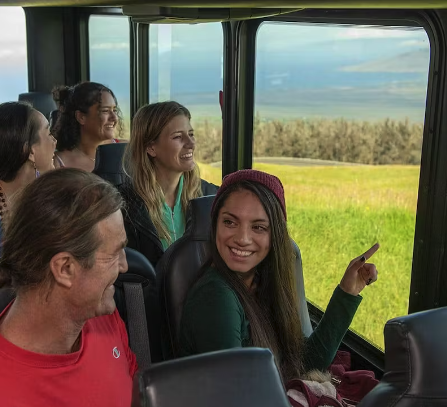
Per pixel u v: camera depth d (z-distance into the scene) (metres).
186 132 2.63
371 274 1.74
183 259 1.90
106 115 3.57
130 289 1.57
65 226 0.98
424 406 0.91
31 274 1.01
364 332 2.59
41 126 1.96
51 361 1.07
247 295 1.61
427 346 0.92
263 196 1.57
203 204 1.95
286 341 1.72
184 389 0.79
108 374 1.19
